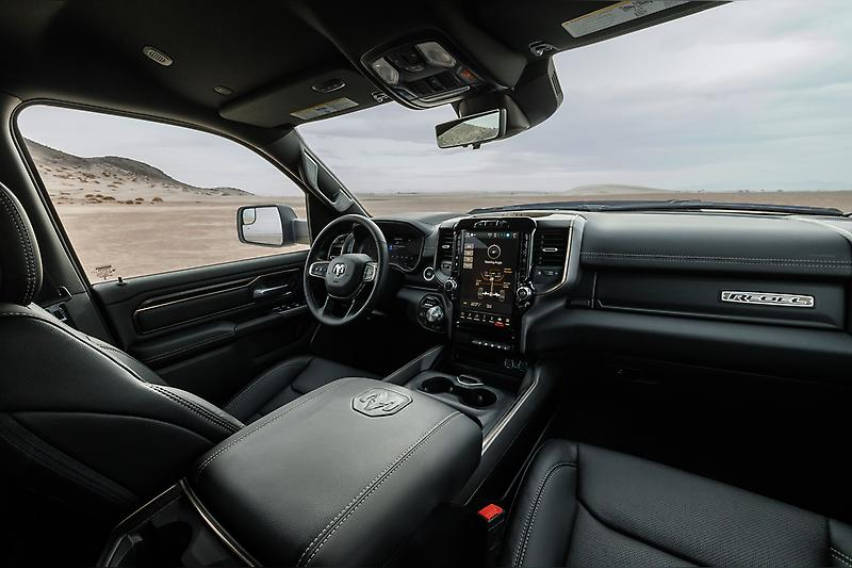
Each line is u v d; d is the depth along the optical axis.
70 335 0.69
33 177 1.73
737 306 1.46
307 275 2.21
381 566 0.65
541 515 1.11
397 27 1.42
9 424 0.61
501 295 1.84
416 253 2.21
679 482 1.18
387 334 2.48
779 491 1.51
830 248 1.30
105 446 0.71
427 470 0.79
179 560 0.64
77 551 0.74
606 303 1.69
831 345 1.30
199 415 0.84
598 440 1.81
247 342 2.39
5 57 1.52
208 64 1.86
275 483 0.72
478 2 1.37
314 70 1.92
